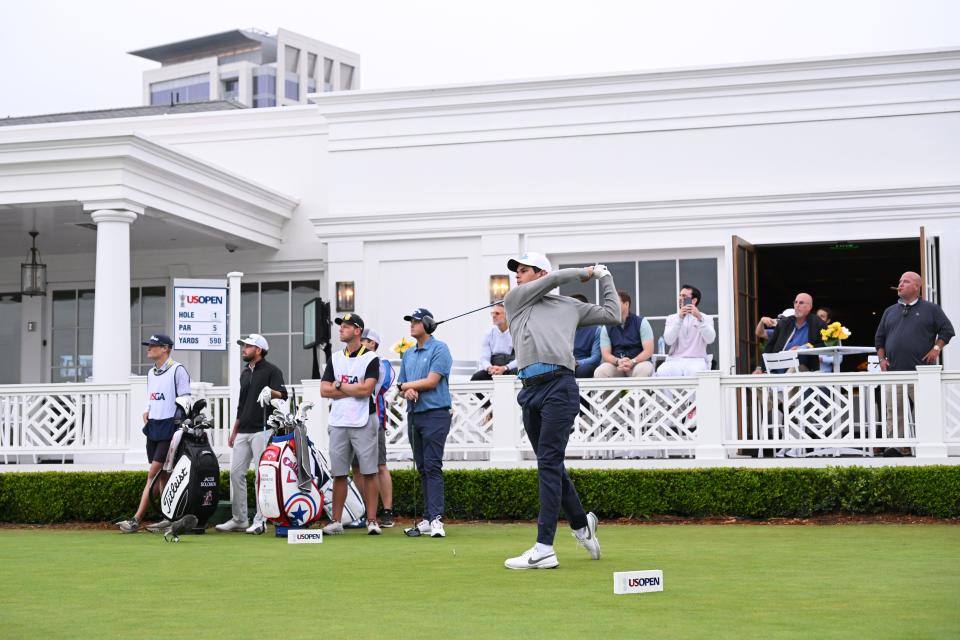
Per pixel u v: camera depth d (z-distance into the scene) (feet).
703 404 33.63
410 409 28.19
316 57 336.90
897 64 45.42
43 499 34.78
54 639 13.80
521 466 34.73
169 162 45.24
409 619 14.99
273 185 54.29
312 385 36.32
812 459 32.81
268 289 54.70
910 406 34.19
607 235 47.50
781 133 46.50
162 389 31.30
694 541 25.44
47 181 44.11
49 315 57.98
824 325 38.75
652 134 47.70
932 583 18.01
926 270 42.98
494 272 48.44
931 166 45.24
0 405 40.63
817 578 18.65
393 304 49.60
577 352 36.65
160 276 55.83
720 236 46.39
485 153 49.37
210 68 324.39
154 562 22.29
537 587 17.83
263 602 16.66
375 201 50.42
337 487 28.68
